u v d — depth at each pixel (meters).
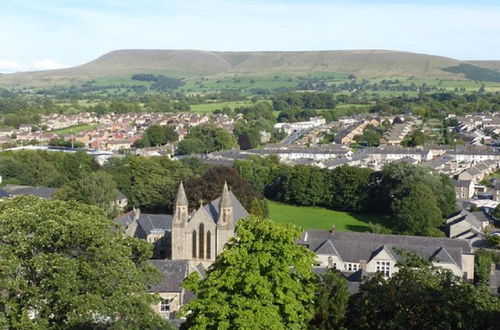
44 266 58.16
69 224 61.62
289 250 55.25
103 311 58.00
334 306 56.75
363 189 196.50
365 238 133.75
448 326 53.03
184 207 113.94
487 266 120.50
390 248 127.62
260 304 51.75
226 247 59.91
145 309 62.06
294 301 53.28
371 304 57.25
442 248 124.25
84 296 57.84
